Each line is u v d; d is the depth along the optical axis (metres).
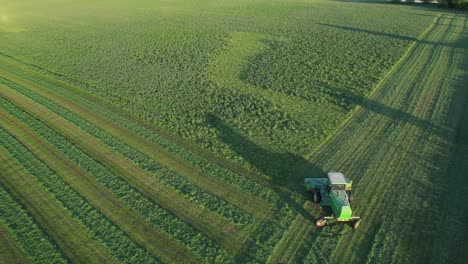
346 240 14.88
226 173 19.25
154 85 31.39
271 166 19.75
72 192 18.05
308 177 18.84
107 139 22.84
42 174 19.53
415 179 18.47
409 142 21.88
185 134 23.19
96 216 16.42
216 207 16.77
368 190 17.80
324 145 21.78
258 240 14.88
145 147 21.91
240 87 30.98
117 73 34.59
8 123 25.30
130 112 26.36
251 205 16.89
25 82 32.97
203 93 29.53
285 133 23.11
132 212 16.64
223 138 22.69
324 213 16.31
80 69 36.09
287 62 36.84
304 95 28.58
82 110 27.03
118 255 14.40
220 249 14.49
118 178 19.03
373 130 23.36
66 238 15.32
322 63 36.12
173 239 15.08
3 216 16.58
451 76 31.84
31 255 14.50
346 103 27.17
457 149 21.00
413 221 15.73
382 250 14.29
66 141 22.70
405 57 37.75
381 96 28.44
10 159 21.02
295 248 14.54
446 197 17.12
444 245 14.42
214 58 38.91
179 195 17.67
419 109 26.05
